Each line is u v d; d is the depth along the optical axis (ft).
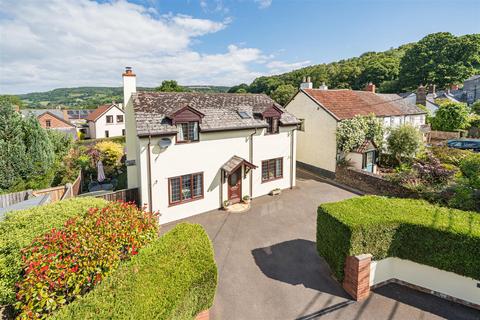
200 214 48.73
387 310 24.06
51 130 79.10
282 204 52.95
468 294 24.14
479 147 79.10
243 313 24.12
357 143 67.26
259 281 28.84
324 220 28.89
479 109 135.54
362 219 26.00
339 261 26.58
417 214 27.30
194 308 18.78
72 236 20.10
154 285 16.66
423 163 55.62
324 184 65.92
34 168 57.88
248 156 54.49
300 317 23.58
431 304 24.67
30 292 16.24
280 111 57.98
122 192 47.19
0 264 19.65
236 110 55.93
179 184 46.24
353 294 25.68
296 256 33.96
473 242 22.93
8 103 57.36
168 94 53.52
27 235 22.18
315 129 74.74
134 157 51.03
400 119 90.02
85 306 14.52
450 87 189.98
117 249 20.43
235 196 53.83
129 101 50.90
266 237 39.45
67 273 17.40
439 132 106.83
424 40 216.33
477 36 198.49
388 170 69.10
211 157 49.32
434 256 24.90
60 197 54.49
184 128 46.01
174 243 22.22
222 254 34.71
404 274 27.30
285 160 61.16
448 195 40.11
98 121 175.32
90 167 83.05
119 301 14.93
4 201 47.37
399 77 215.92
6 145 54.39
